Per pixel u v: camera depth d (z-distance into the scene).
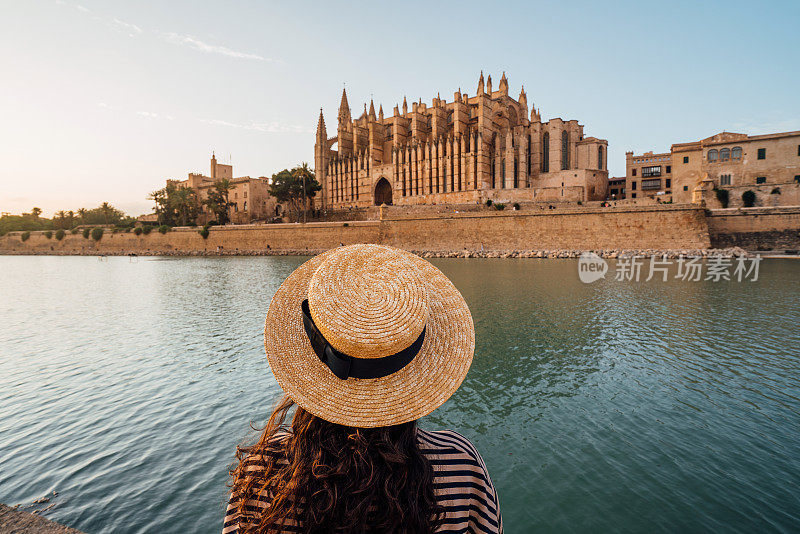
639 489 8.45
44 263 92.00
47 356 18.50
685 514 7.71
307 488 1.25
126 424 11.70
